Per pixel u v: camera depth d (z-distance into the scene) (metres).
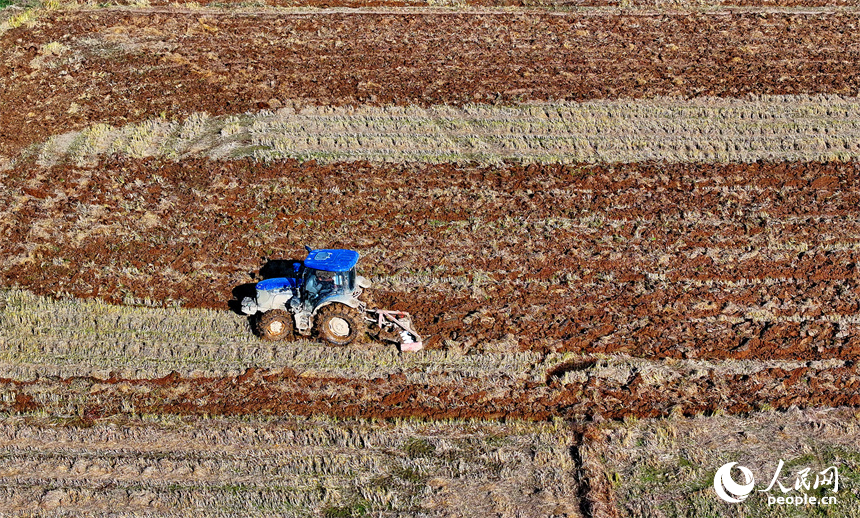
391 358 15.31
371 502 12.59
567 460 13.26
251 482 12.93
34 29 28.70
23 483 12.88
